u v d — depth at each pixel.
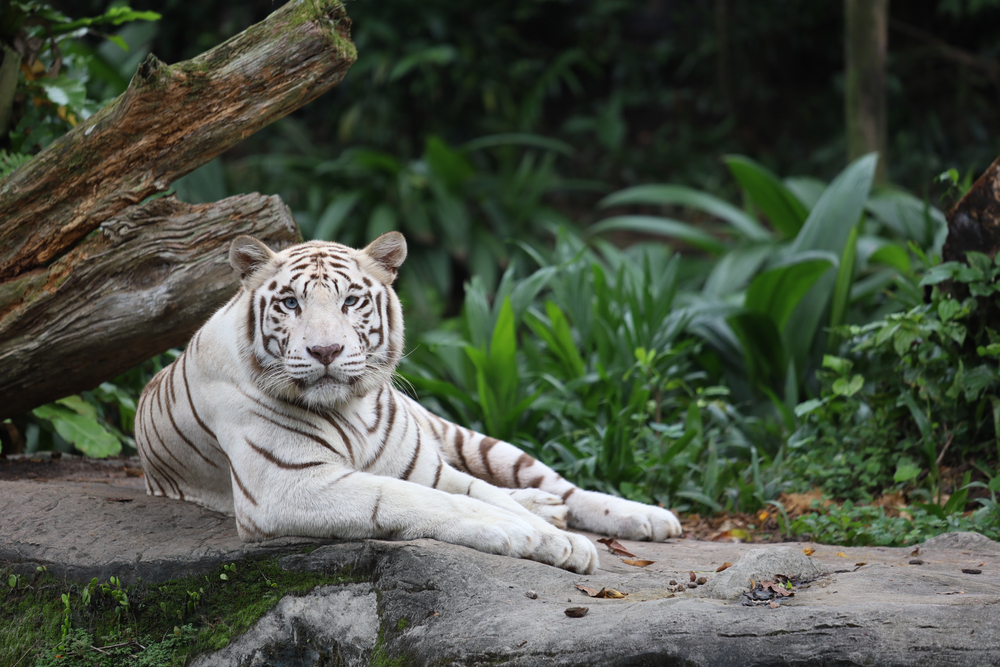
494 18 26.22
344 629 5.06
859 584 4.96
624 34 30.39
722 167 25.72
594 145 27.78
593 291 11.90
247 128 7.00
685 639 4.09
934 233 12.26
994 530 6.90
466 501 5.45
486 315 10.73
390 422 6.20
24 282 7.08
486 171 24.89
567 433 9.78
